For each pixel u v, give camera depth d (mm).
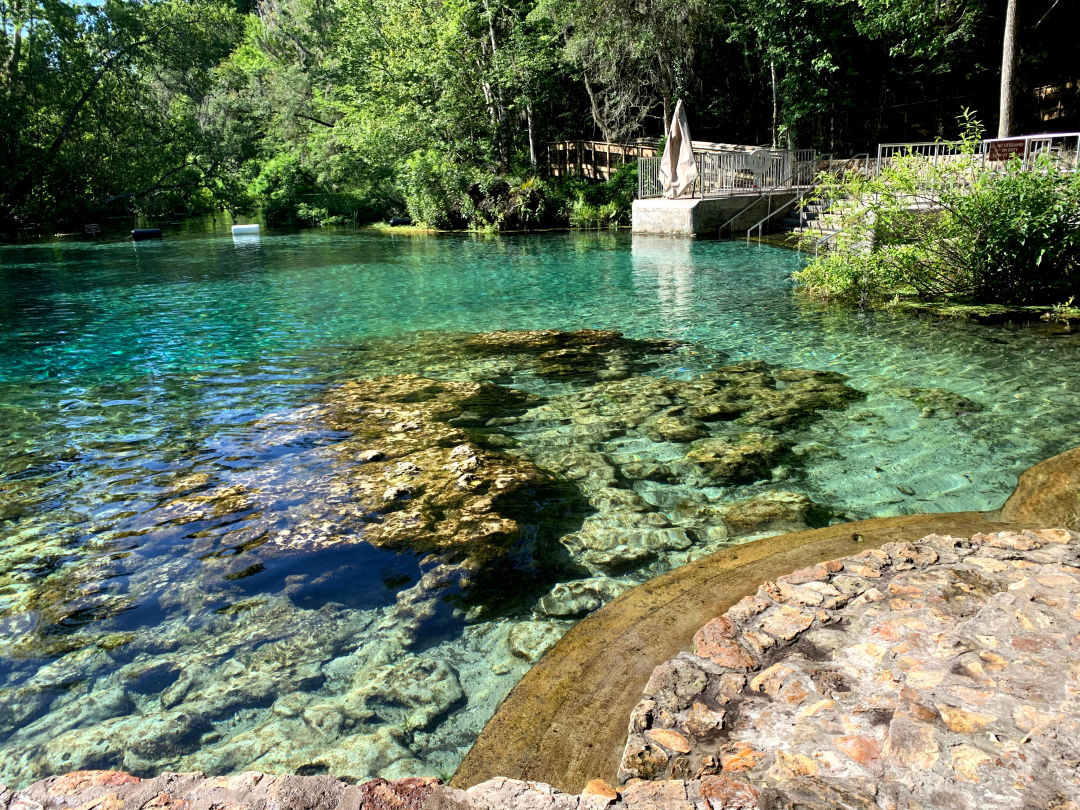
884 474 4832
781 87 25766
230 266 18469
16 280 16344
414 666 3023
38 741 2646
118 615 3443
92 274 17266
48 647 3215
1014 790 1779
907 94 27641
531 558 3846
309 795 1887
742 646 2629
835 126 27688
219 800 1881
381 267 17562
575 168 31156
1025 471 4453
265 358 8688
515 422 6098
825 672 2393
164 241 26812
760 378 7129
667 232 21875
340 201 36500
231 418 6398
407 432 5828
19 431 6207
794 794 1830
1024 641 2428
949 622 2600
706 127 32094
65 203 32938
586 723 2508
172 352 9078
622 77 27766
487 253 19875
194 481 4973
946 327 8875
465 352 8750
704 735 2186
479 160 29656
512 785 1931
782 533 4035
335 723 2693
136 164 36031
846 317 9750
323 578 3691
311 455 5395
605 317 10562
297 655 3125
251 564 3844
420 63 27703
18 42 31578
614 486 4781
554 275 15094
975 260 9555
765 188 22047
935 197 9750
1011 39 14625
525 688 2730
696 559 3764
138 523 4371
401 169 30188
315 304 12492
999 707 2092
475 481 4746
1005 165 9625
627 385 7078
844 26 24625
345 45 32281
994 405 6027
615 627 3094
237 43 49969
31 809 1860
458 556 3850
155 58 35531
